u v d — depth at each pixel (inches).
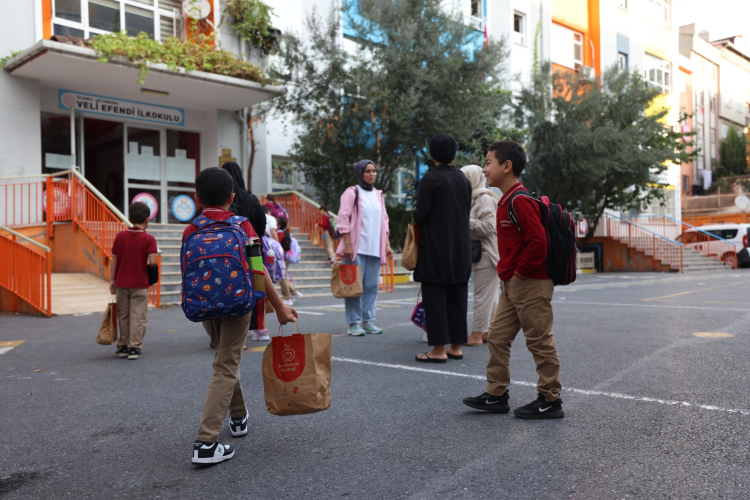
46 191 484.1
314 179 672.4
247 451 128.2
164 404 166.4
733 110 1844.2
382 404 161.9
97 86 535.5
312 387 122.3
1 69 492.1
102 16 558.3
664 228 1073.5
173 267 455.8
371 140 610.9
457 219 214.1
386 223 286.4
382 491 105.0
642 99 834.2
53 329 310.7
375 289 286.5
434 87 581.6
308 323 321.1
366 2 599.5
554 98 807.7
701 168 1672.0
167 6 605.0
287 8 672.4
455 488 105.3
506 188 147.0
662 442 126.3
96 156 566.3
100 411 159.9
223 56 539.5
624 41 1155.3
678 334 268.7
